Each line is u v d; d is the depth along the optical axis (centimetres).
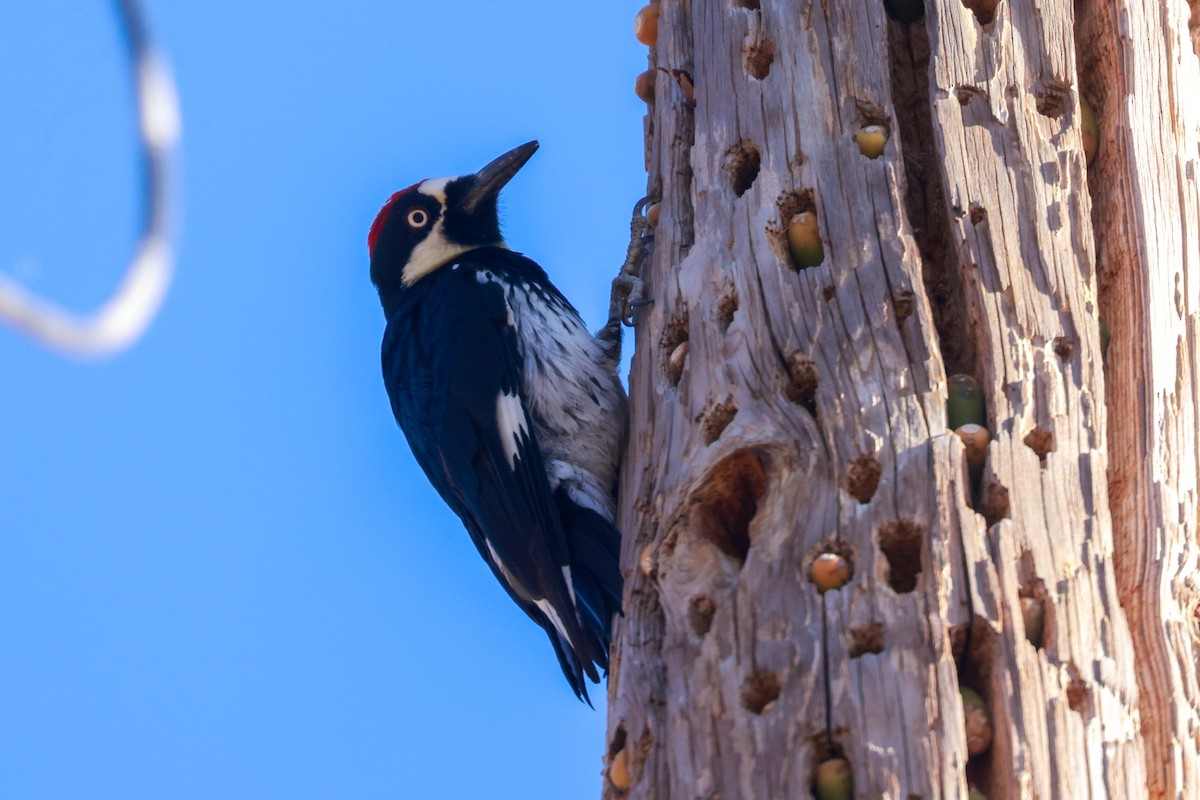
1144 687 711
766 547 729
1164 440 776
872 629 686
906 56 878
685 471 788
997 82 827
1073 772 649
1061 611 687
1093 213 835
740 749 679
